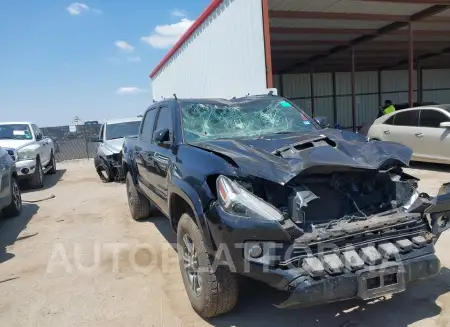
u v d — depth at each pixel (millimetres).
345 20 14047
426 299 3500
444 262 4199
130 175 6641
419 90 27422
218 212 2889
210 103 4676
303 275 2645
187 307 3672
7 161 7129
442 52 23141
